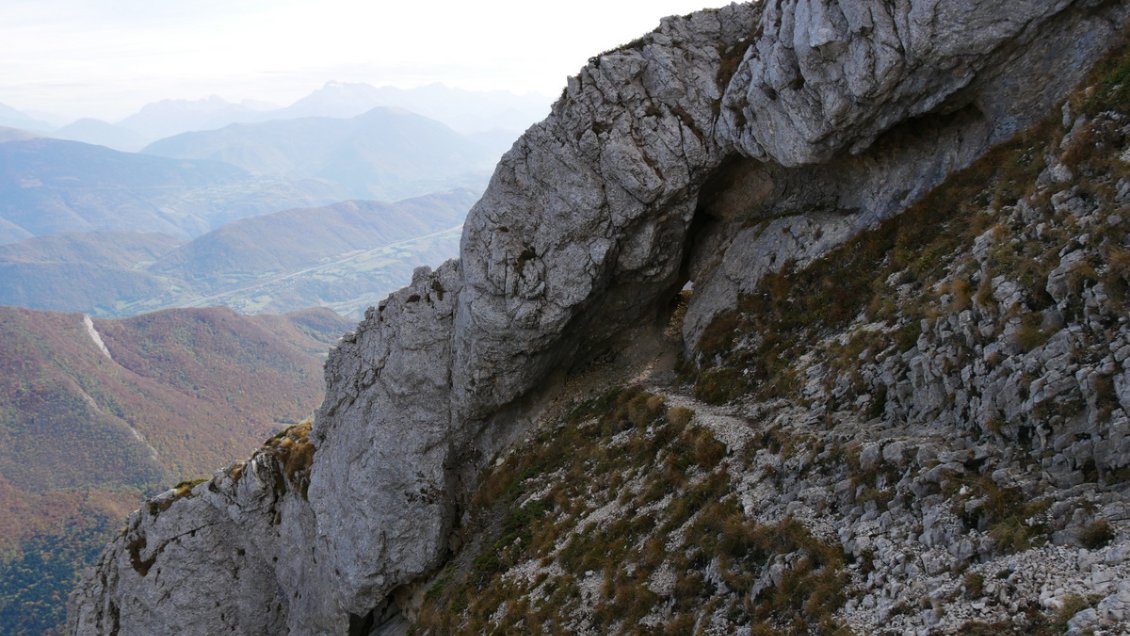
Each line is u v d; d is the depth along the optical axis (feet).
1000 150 93.66
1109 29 85.46
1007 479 59.21
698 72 125.18
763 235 124.77
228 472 166.71
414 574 127.34
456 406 135.64
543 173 128.98
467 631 102.78
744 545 75.15
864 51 95.71
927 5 90.74
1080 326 61.05
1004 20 88.48
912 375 75.61
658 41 128.47
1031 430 60.70
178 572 157.48
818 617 61.26
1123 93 75.87
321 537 143.02
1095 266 62.85
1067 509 53.57
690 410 106.22
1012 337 65.77
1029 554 52.44
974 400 67.26
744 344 114.21
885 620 56.54
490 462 136.36
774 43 110.52
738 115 117.70
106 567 167.12
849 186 115.96
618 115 125.08
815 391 90.94
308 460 156.76
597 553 94.89
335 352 156.56
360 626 138.62
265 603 156.97
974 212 91.76
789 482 78.33
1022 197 81.87
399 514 129.70
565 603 92.07
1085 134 75.46
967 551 56.03
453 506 133.18
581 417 130.00
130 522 168.35
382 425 136.05
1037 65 90.79
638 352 137.90
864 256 104.99
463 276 135.03
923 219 99.04
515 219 129.08
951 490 61.41
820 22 98.27
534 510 116.67
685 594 76.79
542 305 125.59
